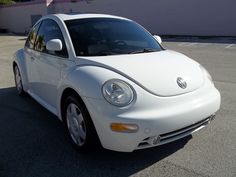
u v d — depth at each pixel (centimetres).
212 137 423
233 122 475
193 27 2162
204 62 1058
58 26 463
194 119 352
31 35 578
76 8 3083
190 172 342
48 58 463
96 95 339
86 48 420
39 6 3422
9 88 747
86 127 360
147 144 335
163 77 360
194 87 373
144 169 353
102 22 481
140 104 331
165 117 331
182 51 1375
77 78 367
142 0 2448
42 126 489
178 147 397
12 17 3894
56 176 346
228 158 368
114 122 326
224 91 659
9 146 422
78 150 393
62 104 421
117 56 405
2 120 521
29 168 364
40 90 521
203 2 2069
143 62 383
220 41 1725
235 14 1938
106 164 366
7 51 1758
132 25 511
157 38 525
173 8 2253
